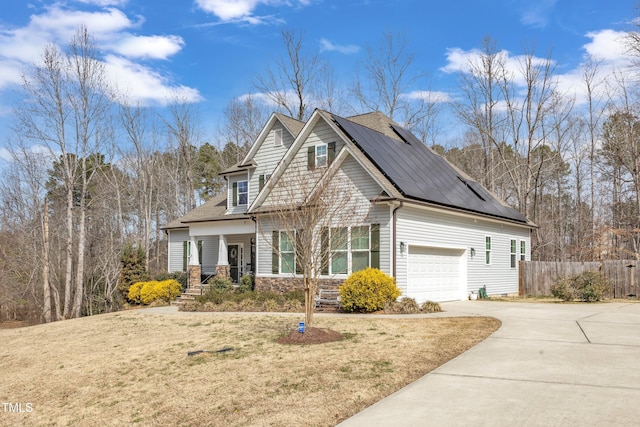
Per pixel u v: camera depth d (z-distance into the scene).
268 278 20.08
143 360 10.38
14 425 7.64
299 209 12.33
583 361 8.09
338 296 16.59
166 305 22.94
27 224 30.56
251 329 12.94
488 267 22.92
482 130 37.09
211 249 28.06
